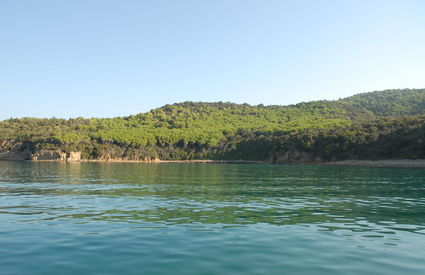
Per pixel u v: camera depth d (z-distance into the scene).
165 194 29.17
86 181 43.16
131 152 167.50
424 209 21.59
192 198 26.53
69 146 158.62
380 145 105.69
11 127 192.88
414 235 14.76
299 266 10.73
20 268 10.48
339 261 11.23
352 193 30.30
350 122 153.38
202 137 177.12
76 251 12.19
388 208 21.91
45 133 172.62
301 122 177.88
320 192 31.00
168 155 171.12
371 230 15.65
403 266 10.82
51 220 17.59
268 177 52.03
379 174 59.56
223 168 89.50
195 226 16.23
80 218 18.14
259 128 186.38
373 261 11.27
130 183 40.31
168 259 11.33
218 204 23.36
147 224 16.64
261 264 10.88
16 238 13.92
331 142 118.81
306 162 119.88
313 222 17.33
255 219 18.02
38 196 27.52
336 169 81.06
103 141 172.12
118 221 17.38
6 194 28.80
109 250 12.31
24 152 160.00
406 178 49.59
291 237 14.22
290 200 25.48
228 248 12.58
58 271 10.24
